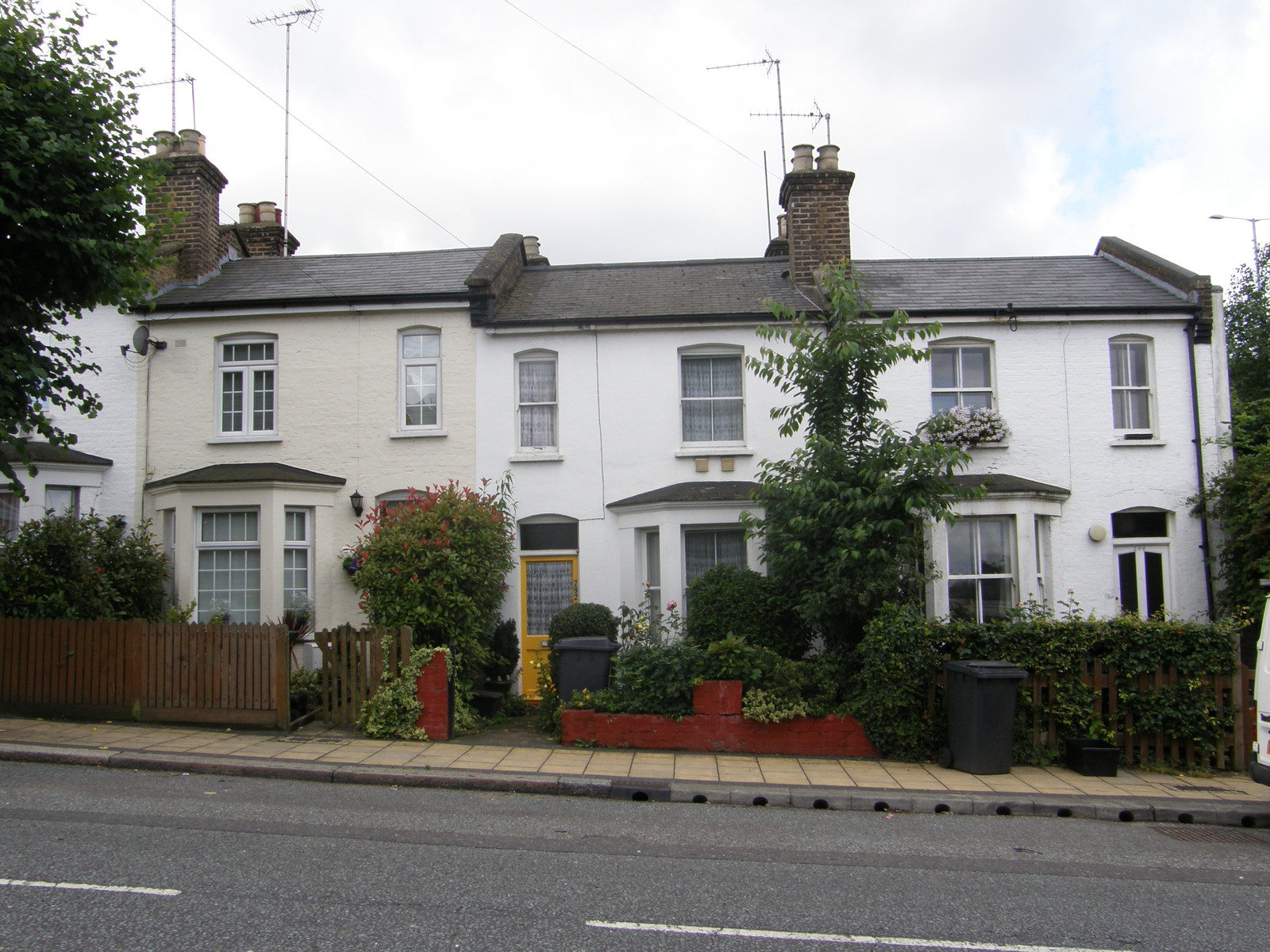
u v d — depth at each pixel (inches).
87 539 502.0
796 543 453.4
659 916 228.2
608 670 469.4
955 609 573.0
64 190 387.9
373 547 489.4
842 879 265.3
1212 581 592.1
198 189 661.3
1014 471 598.9
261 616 568.7
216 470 585.6
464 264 692.7
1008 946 215.2
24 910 217.2
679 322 604.1
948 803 364.5
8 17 389.4
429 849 281.1
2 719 452.4
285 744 418.6
